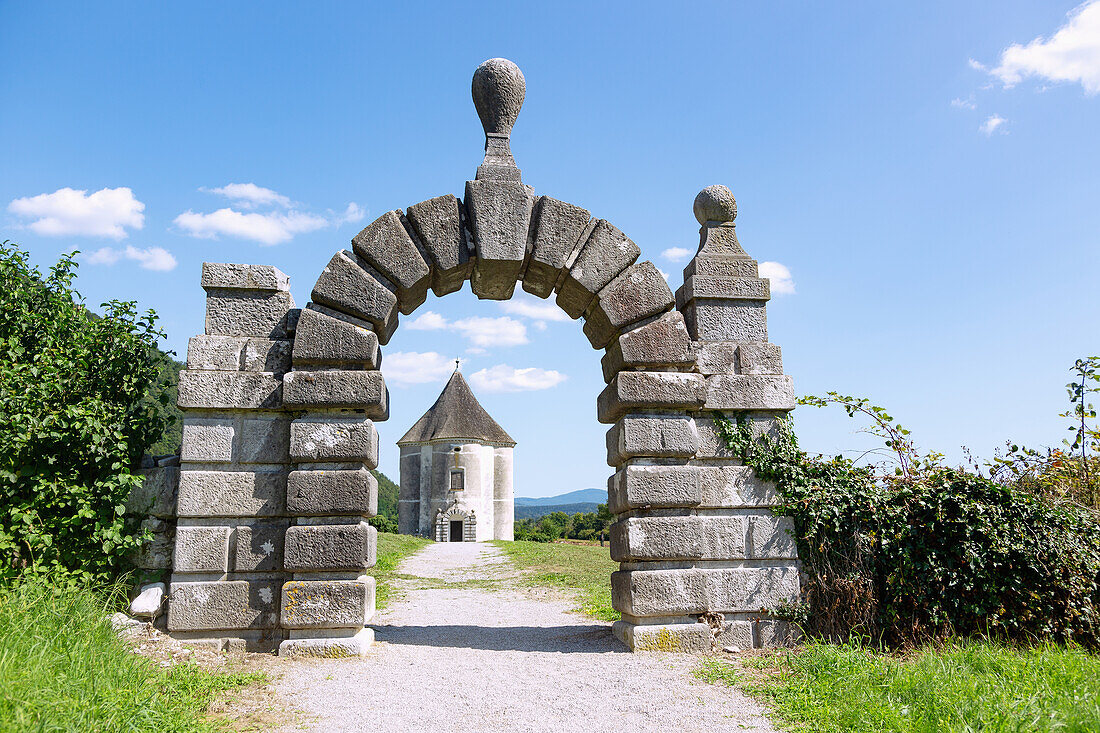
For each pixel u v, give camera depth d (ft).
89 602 19.98
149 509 23.48
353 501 22.97
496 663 22.31
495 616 33.78
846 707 16.76
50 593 19.49
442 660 22.61
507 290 27.14
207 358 23.84
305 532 22.63
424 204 24.99
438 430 140.05
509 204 25.18
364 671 20.97
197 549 22.88
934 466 25.75
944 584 24.25
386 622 31.76
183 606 22.50
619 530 24.94
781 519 24.94
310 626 22.36
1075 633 23.56
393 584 47.44
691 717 17.22
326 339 23.70
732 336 26.32
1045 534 24.30
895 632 23.91
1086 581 23.97
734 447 25.29
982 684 16.65
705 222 27.61
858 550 24.57
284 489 23.48
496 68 26.12
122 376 24.80
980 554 24.20
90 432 22.97
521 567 58.49
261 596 22.88
